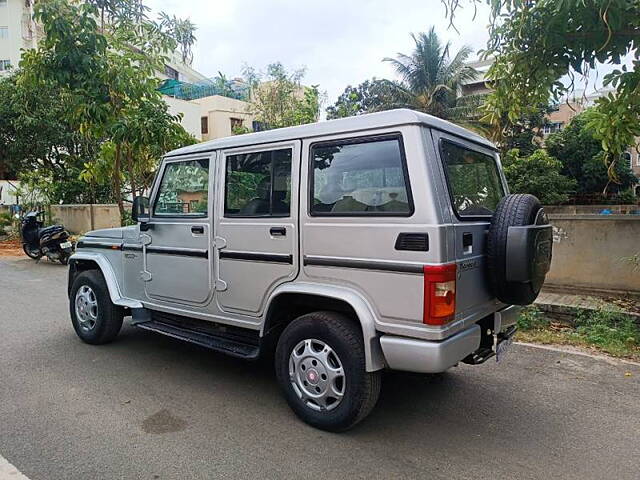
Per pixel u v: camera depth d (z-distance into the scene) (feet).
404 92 78.23
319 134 10.71
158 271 14.39
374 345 9.77
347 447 9.91
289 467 9.15
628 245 20.83
